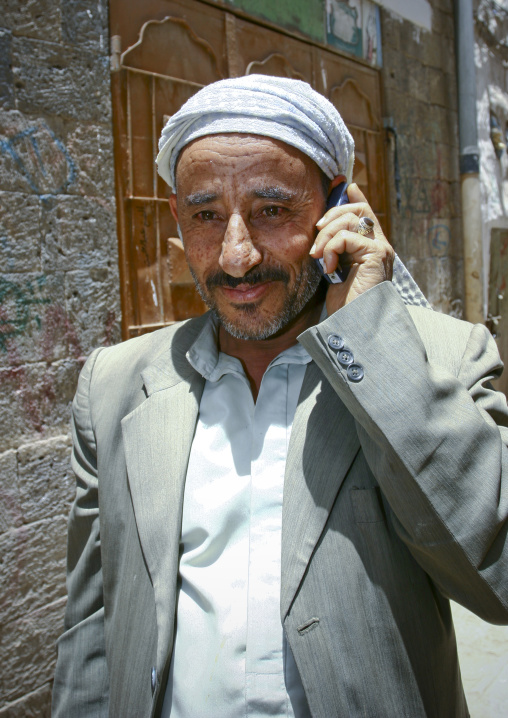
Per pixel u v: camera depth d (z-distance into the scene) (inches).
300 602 34.3
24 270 85.2
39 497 87.8
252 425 41.3
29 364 86.4
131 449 42.4
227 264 35.9
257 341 43.2
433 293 186.4
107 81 95.2
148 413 43.2
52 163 87.8
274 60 128.6
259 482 38.7
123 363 48.6
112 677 40.5
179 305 111.2
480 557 31.0
